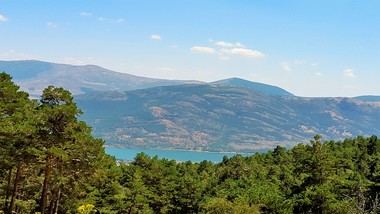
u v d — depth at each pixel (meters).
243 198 66.69
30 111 37.28
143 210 67.94
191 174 93.94
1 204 40.41
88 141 36.69
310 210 58.06
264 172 92.62
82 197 51.66
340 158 83.19
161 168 77.88
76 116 37.56
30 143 35.72
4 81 38.84
